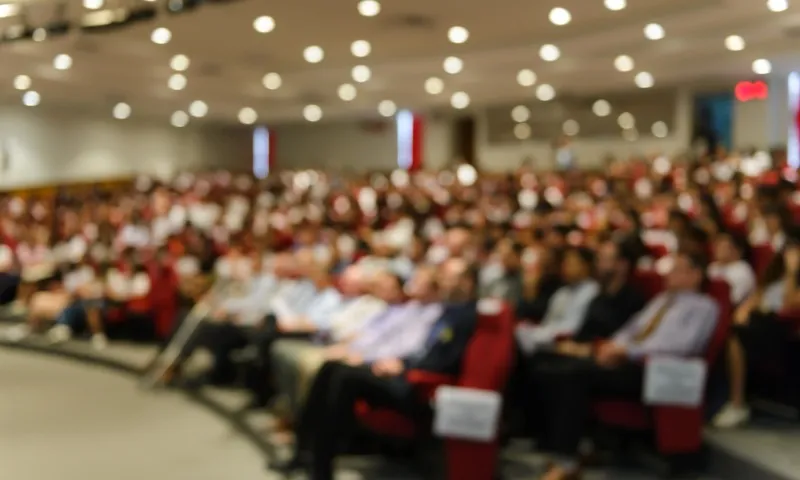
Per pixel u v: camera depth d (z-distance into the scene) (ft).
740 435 13.56
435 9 32.94
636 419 13.29
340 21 34.99
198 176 68.74
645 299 15.24
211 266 26.50
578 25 36.35
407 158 76.54
